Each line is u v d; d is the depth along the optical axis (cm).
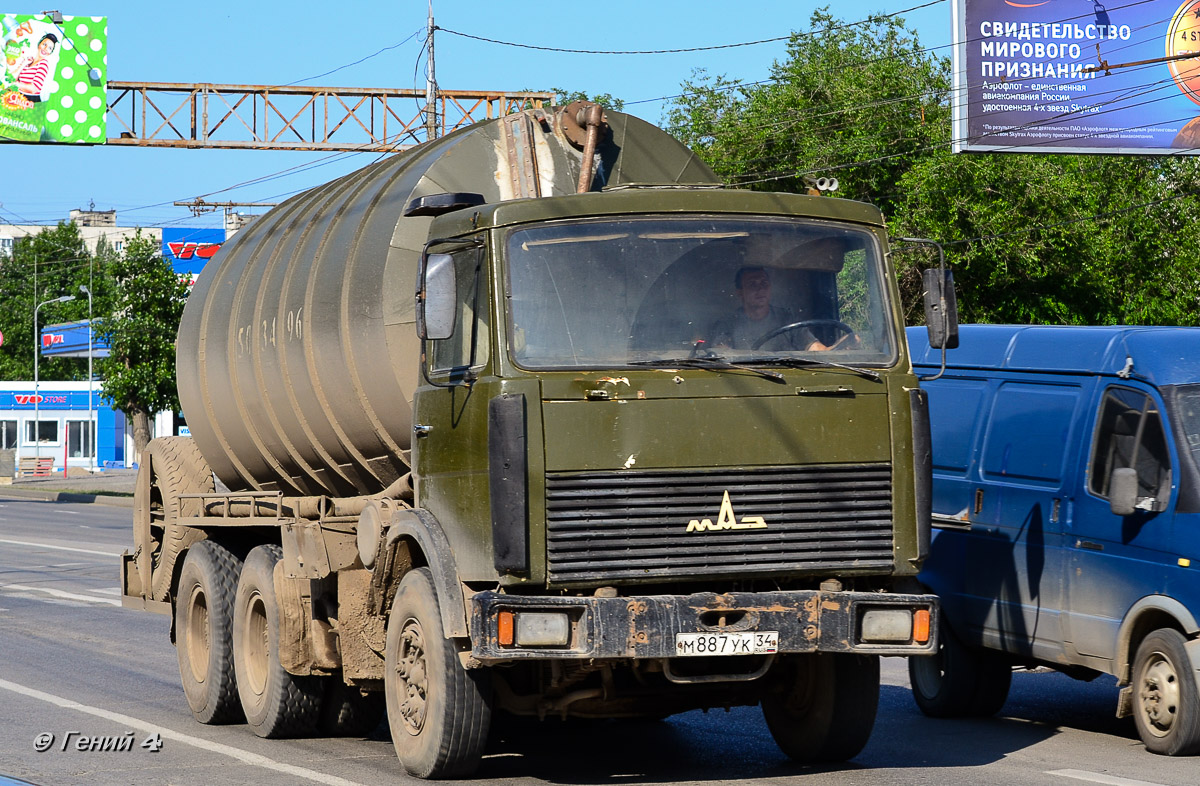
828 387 1333
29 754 1645
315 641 1686
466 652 1327
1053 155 4944
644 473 1281
